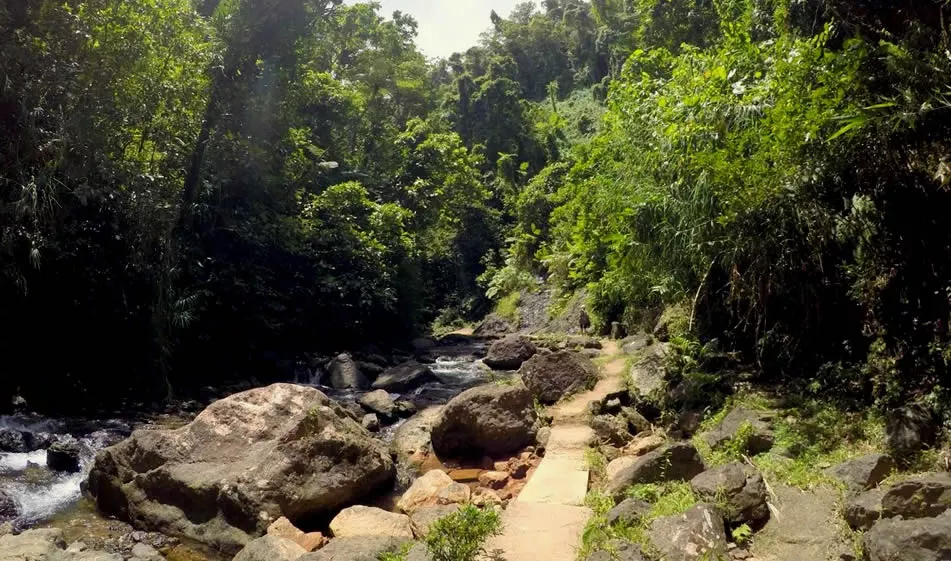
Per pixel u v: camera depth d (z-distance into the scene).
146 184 10.50
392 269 18.31
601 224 10.12
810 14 6.27
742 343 6.88
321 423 6.51
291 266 15.72
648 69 12.55
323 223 17.09
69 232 9.26
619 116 9.12
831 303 5.65
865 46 4.98
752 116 5.95
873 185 5.05
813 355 5.82
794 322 6.01
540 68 49.78
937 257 4.70
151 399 10.45
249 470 5.63
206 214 13.05
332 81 21.84
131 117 10.60
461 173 26.41
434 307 28.48
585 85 44.56
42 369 9.51
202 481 5.61
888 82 4.79
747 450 4.94
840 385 5.25
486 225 31.20
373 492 6.33
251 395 6.73
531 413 7.30
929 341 4.64
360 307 16.52
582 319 15.66
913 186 4.82
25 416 8.66
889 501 3.40
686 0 13.60
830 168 5.22
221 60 12.61
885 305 5.02
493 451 7.14
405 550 4.12
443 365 15.05
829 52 5.35
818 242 5.38
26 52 8.70
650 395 7.09
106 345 10.30
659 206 7.08
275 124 16.12
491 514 3.92
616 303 13.26
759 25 7.84
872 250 5.11
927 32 4.89
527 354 13.24
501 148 34.97
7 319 8.98
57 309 9.48
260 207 15.20
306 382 13.20
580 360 8.66
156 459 6.05
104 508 5.96
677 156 6.88
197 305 11.89
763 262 5.71
